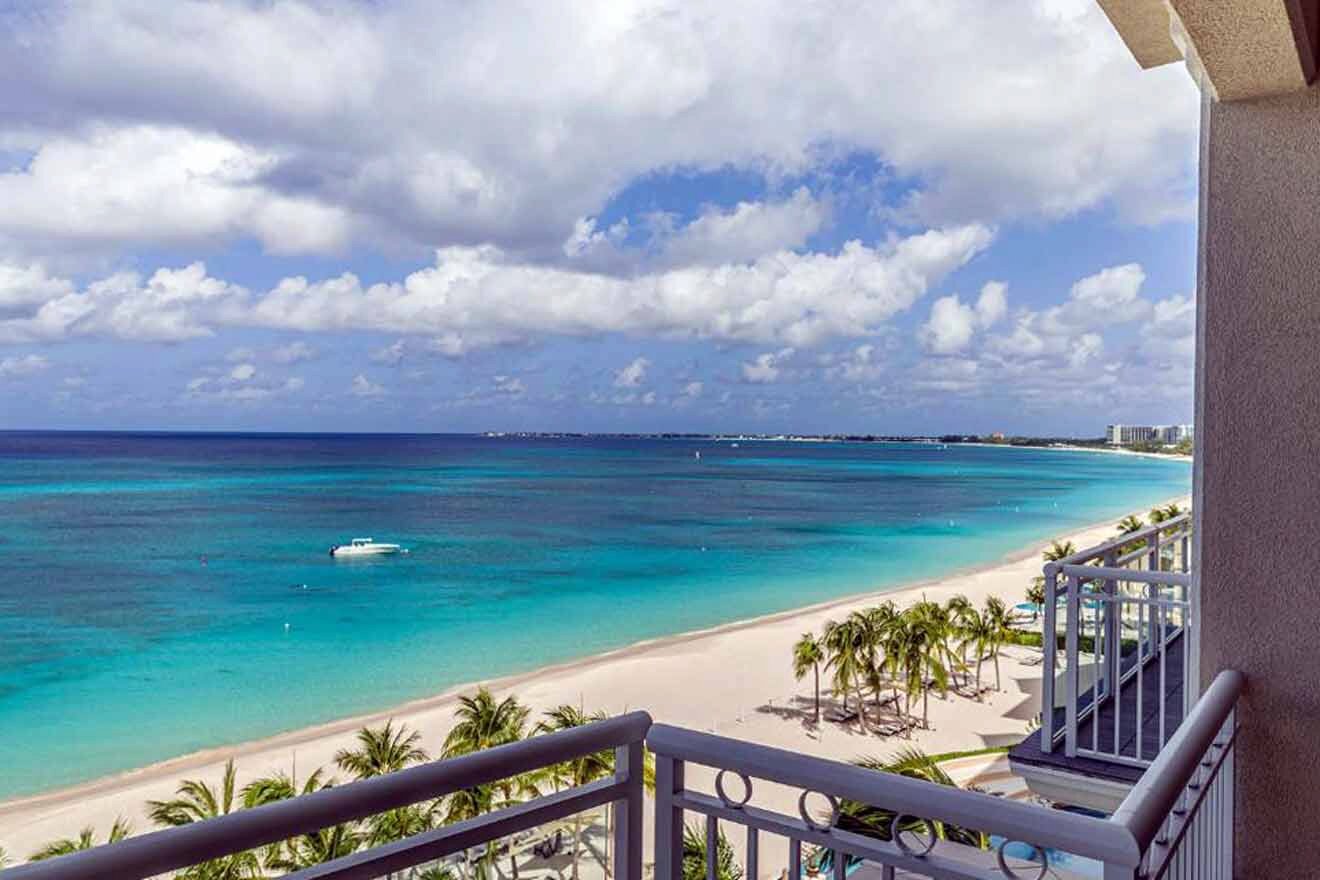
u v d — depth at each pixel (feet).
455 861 4.36
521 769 3.95
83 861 2.69
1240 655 7.05
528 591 128.26
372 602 122.31
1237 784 7.03
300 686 88.07
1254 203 7.08
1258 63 6.44
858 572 136.87
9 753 71.26
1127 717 12.37
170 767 67.72
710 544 163.73
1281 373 6.95
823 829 4.03
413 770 3.57
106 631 108.37
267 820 3.11
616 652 97.19
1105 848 3.34
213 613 116.37
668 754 4.47
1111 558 12.60
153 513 194.80
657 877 4.46
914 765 36.52
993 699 81.56
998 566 138.62
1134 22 7.16
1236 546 7.09
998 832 3.54
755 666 90.48
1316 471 6.81
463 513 202.80
